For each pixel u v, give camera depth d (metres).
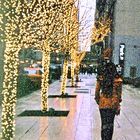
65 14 14.74
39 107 19.83
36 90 36.44
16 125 13.17
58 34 16.39
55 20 13.48
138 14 75.19
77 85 48.28
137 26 75.06
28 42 7.97
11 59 7.23
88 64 127.12
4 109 7.34
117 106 8.78
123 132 12.13
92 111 18.34
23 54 35.44
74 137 11.02
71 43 20.88
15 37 7.19
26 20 7.44
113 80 8.77
